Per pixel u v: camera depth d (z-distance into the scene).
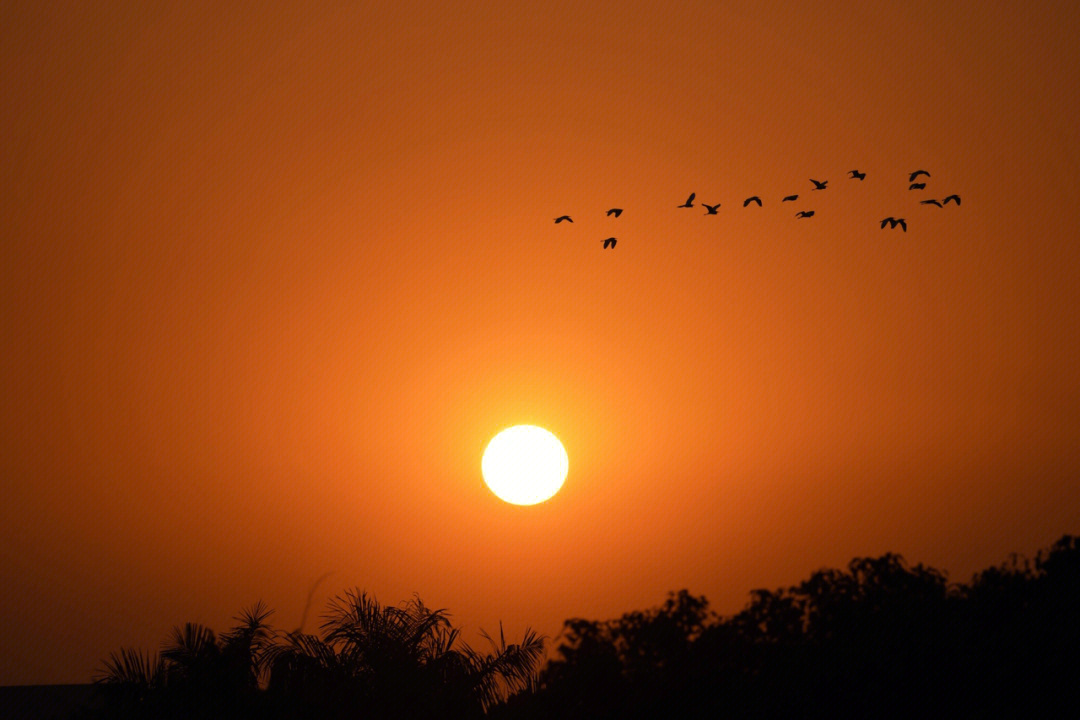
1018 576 73.62
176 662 69.31
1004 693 61.44
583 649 74.75
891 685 63.75
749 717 66.31
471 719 72.38
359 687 69.44
